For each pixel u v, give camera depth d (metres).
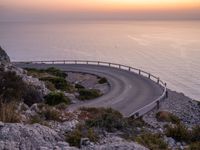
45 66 70.50
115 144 11.18
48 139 11.51
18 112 15.31
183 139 17.11
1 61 34.66
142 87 45.41
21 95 21.92
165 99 38.44
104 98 37.69
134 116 26.80
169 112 30.86
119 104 34.31
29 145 10.42
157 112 30.03
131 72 59.78
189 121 30.61
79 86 45.00
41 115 16.47
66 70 63.28
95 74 58.00
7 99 18.69
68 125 14.92
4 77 23.36
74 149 10.81
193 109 36.91
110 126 16.02
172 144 16.05
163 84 46.06
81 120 17.22
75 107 30.52
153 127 21.72
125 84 47.97
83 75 58.66
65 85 40.28
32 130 11.25
